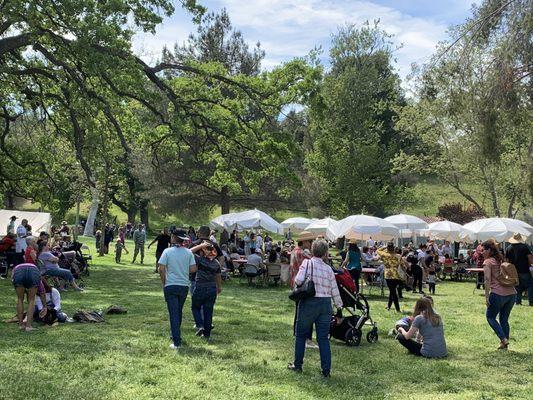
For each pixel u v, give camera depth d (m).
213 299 9.86
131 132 24.23
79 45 17.00
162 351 8.55
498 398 6.76
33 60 22.45
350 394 6.68
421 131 39.44
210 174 41.72
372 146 45.59
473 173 36.47
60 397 5.98
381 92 54.12
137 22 19.19
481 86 13.12
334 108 46.00
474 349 9.91
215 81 23.98
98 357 7.96
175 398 6.16
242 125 24.11
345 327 9.88
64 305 13.41
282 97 23.14
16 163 25.30
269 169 24.00
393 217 26.64
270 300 16.52
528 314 15.23
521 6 12.20
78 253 21.05
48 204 27.62
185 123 21.44
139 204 57.72
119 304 13.98
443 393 6.95
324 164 45.78
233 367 7.73
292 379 7.25
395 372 7.98
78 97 19.72
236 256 23.98
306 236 10.46
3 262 19.73
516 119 13.35
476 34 12.89
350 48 47.97
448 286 24.41
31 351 8.22
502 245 28.08
